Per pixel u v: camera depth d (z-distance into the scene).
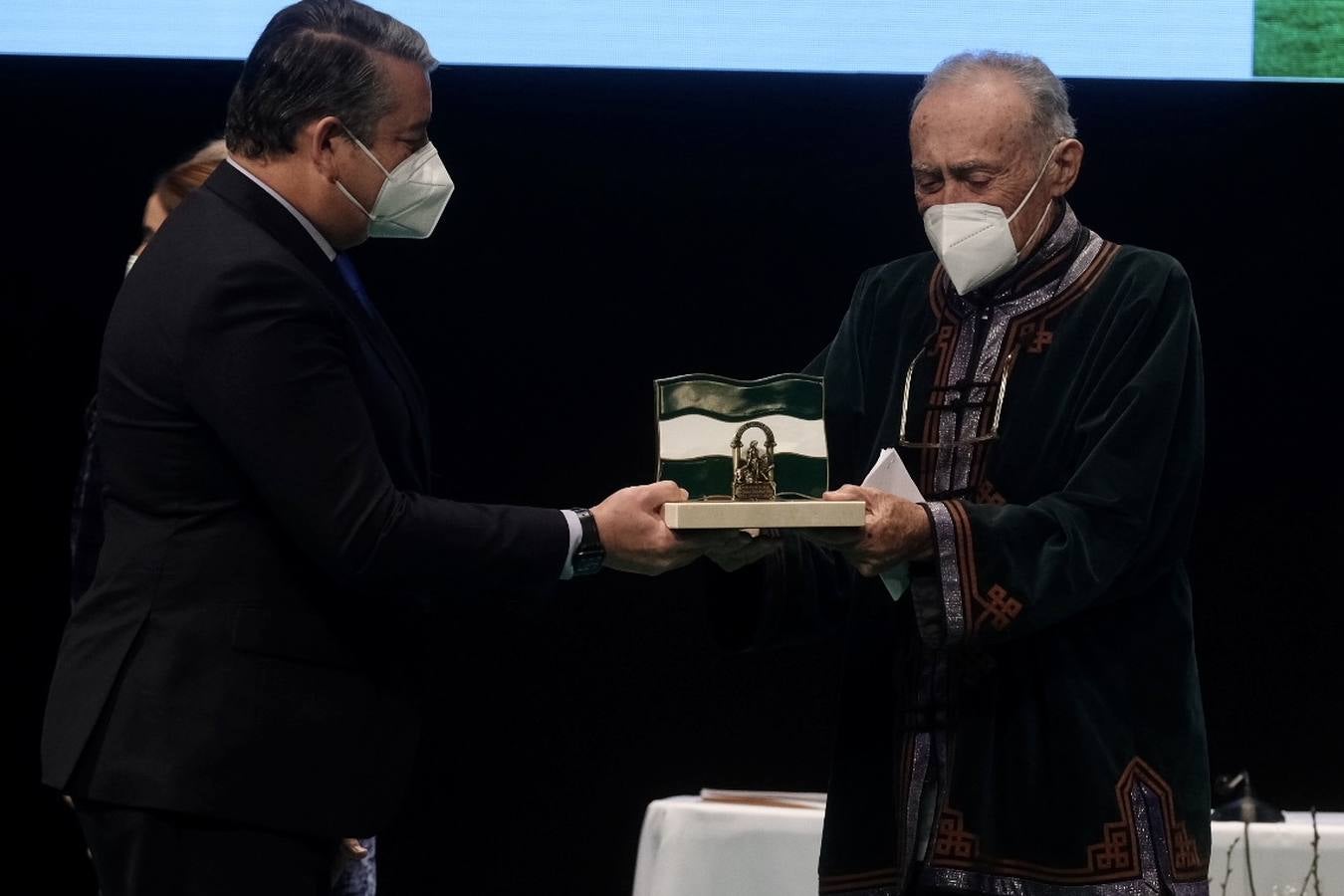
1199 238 11.59
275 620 5.86
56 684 5.97
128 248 11.84
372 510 5.73
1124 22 10.77
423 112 6.34
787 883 8.60
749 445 6.52
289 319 5.74
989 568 6.17
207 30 10.88
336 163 6.19
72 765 5.77
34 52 10.80
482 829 12.28
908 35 10.80
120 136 11.70
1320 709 11.84
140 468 5.87
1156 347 6.44
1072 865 6.29
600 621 12.27
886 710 6.82
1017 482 6.57
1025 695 6.46
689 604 12.24
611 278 11.98
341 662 5.99
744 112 11.73
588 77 11.71
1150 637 6.56
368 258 12.02
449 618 12.30
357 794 5.98
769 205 11.84
